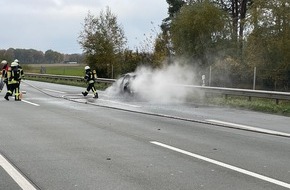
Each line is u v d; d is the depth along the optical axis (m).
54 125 12.62
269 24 28.62
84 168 7.36
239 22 36.31
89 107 18.22
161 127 12.43
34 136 10.62
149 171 7.18
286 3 27.92
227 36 36.16
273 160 8.16
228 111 17.33
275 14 28.23
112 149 9.05
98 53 42.44
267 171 7.26
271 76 28.56
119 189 6.13
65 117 14.61
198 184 6.41
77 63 75.81
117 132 11.39
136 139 10.31
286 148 9.41
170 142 9.96
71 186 6.28
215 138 10.64
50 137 10.48
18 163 7.72
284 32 28.03
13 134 10.90
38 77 51.88
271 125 13.26
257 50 29.00
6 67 28.00
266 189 6.18
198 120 14.08
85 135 10.84
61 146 9.34
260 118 15.13
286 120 14.65
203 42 35.31
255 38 29.08
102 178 6.72
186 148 9.24
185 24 35.69
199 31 35.50
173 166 7.55
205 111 17.14
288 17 27.77
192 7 36.38
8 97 23.00
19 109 17.20
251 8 29.84
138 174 6.98
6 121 13.43
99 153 8.63
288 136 11.08
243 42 33.34
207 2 36.06
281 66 28.08
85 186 6.28
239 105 19.16
